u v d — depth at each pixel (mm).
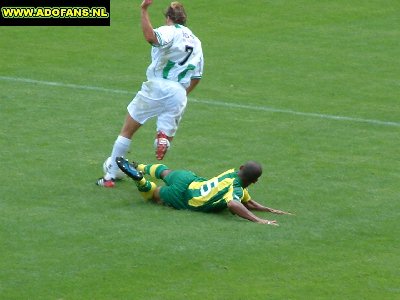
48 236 28141
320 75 48906
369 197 32375
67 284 25250
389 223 30203
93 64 49469
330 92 45969
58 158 35156
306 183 33531
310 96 45219
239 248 27766
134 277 25797
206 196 30062
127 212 30234
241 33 56219
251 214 29688
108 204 30922
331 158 36344
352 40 55562
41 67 48531
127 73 48062
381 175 34594
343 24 58594
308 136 39094
